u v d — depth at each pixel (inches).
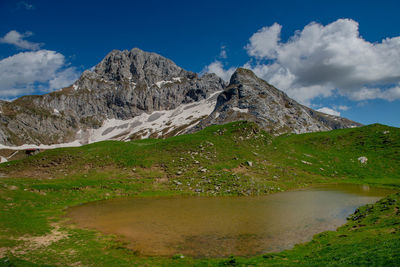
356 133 3917.3
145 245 998.4
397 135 3531.0
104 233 1143.0
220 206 1624.0
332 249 849.5
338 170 2896.2
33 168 2481.5
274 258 836.6
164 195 1950.1
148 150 2829.7
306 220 1309.1
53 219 1352.1
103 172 2395.4
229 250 943.7
